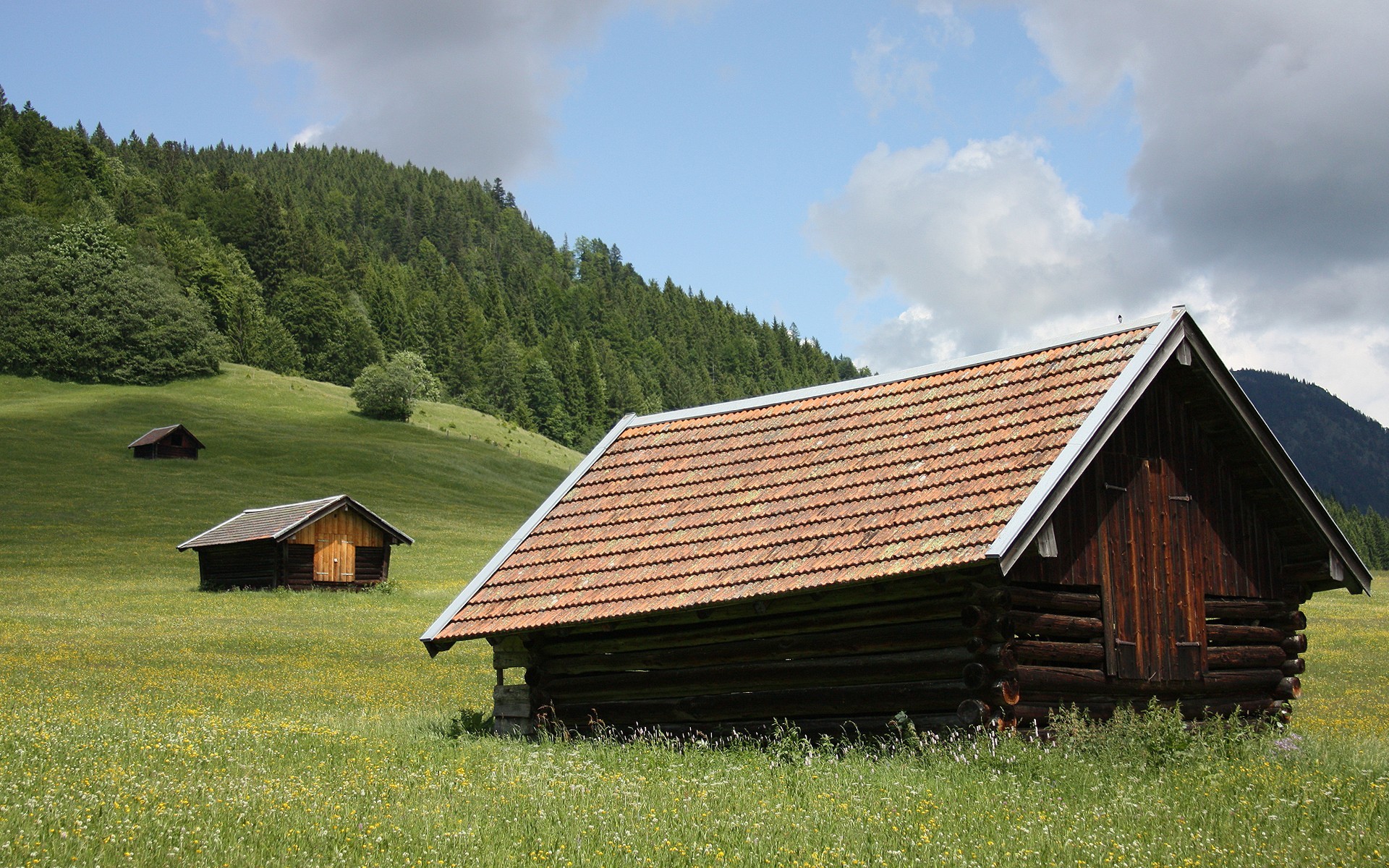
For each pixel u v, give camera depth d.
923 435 16.42
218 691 25.50
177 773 11.41
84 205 196.12
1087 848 9.05
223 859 8.17
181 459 104.00
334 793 10.75
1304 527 17.81
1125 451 16.11
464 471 118.25
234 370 151.12
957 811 10.48
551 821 9.87
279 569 57.25
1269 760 13.41
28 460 96.19
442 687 27.86
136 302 144.00
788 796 11.13
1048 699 14.80
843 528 15.36
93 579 57.69
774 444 18.14
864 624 15.19
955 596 14.45
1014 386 16.39
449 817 9.85
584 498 19.17
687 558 16.48
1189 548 16.77
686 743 16.45
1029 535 13.66
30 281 145.75
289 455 111.94
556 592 17.30
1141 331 15.95
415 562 72.12
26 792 9.88
